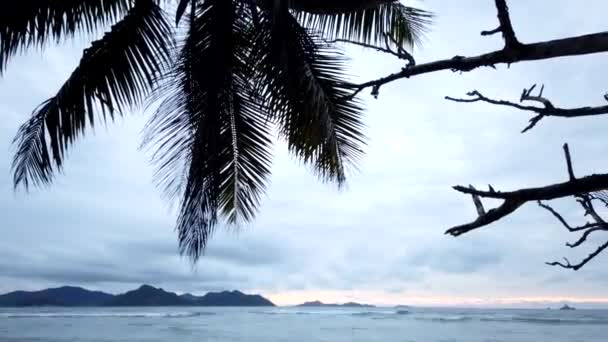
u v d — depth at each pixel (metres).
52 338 31.02
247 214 5.96
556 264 1.44
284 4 3.31
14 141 5.06
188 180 4.83
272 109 5.14
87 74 4.86
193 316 78.81
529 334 38.44
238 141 5.59
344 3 2.66
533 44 1.40
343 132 4.95
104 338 31.61
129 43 4.95
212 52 4.93
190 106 5.00
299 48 4.73
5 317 64.94
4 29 4.56
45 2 4.70
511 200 1.35
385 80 1.71
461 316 89.88
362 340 32.19
